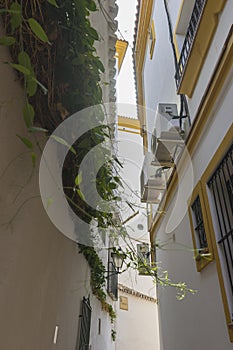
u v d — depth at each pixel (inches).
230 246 80.2
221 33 97.7
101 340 152.6
